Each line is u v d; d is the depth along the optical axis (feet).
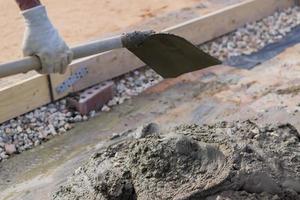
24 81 17.08
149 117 17.43
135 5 24.53
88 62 18.38
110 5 24.56
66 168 15.37
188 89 18.80
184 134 11.11
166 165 10.39
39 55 10.05
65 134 16.85
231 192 9.82
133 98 18.51
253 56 20.93
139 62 19.89
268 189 9.94
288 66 20.01
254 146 10.59
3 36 21.75
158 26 22.43
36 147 16.33
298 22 23.58
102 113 17.83
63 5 24.70
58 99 18.10
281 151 10.59
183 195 9.85
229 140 10.71
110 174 10.87
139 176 10.46
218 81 19.20
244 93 18.35
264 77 19.34
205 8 24.00
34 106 17.57
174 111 17.63
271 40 22.16
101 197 10.63
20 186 14.76
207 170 10.16
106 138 16.53
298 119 16.63
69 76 18.02
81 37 21.58
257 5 23.29
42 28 10.16
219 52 21.29
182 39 11.02
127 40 10.99
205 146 10.46
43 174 15.19
